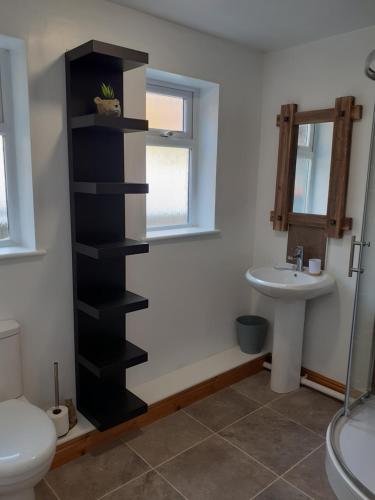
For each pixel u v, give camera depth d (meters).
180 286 2.77
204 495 1.94
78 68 2.01
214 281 2.99
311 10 2.19
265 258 3.15
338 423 2.04
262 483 2.02
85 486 1.98
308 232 2.83
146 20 2.27
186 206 2.94
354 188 2.57
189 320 2.88
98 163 2.14
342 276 2.70
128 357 2.16
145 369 2.68
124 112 2.28
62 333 2.21
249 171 3.05
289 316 2.74
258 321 3.25
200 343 2.99
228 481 2.03
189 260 2.79
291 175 2.87
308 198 2.81
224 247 3.00
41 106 1.97
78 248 2.10
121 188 1.97
